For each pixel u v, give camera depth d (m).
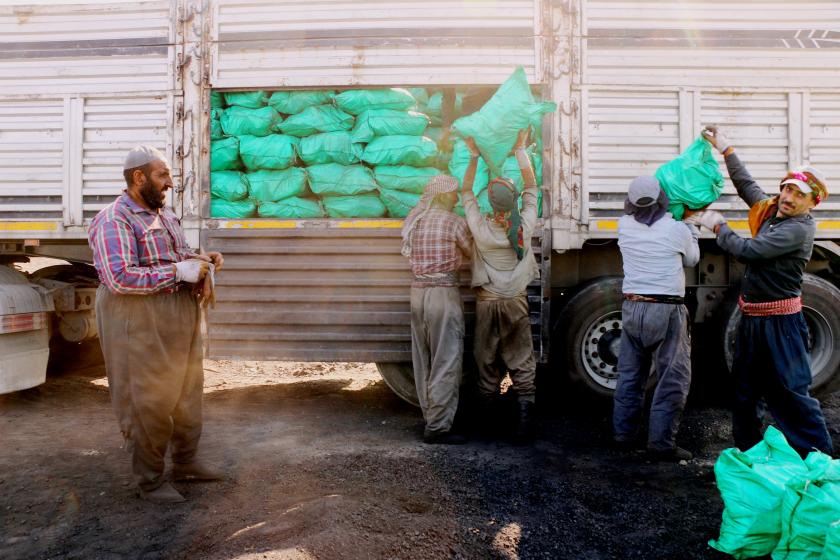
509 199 4.09
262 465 3.78
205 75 4.70
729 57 4.76
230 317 4.72
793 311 3.48
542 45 4.64
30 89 4.84
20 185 4.88
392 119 4.55
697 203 3.98
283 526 2.89
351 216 4.68
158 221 3.21
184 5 4.70
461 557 2.76
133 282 2.97
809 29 4.79
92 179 4.83
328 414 5.03
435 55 4.62
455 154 4.54
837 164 4.84
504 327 4.32
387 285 4.65
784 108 4.82
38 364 5.23
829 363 4.99
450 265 4.30
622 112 4.71
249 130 4.69
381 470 3.72
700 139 4.00
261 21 4.68
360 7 4.63
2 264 5.61
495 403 5.23
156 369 3.10
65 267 5.99
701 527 3.10
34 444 4.16
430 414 4.28
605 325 5.00
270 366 6.85
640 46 4.71
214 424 4.68
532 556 2.81
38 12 4.79
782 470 2.81
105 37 4.78
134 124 4.77
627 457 4.07
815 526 2.52
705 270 5.16
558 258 5.12
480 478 3.66
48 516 3.11
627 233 4.04
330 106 4.71
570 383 4.95
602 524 3.12
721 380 5.32
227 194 4.68
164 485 3.32
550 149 4.68
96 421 4.72
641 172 4.73
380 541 2.79
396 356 4.67
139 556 2.71
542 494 3.46
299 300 4.70
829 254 5.10
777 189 4.82
